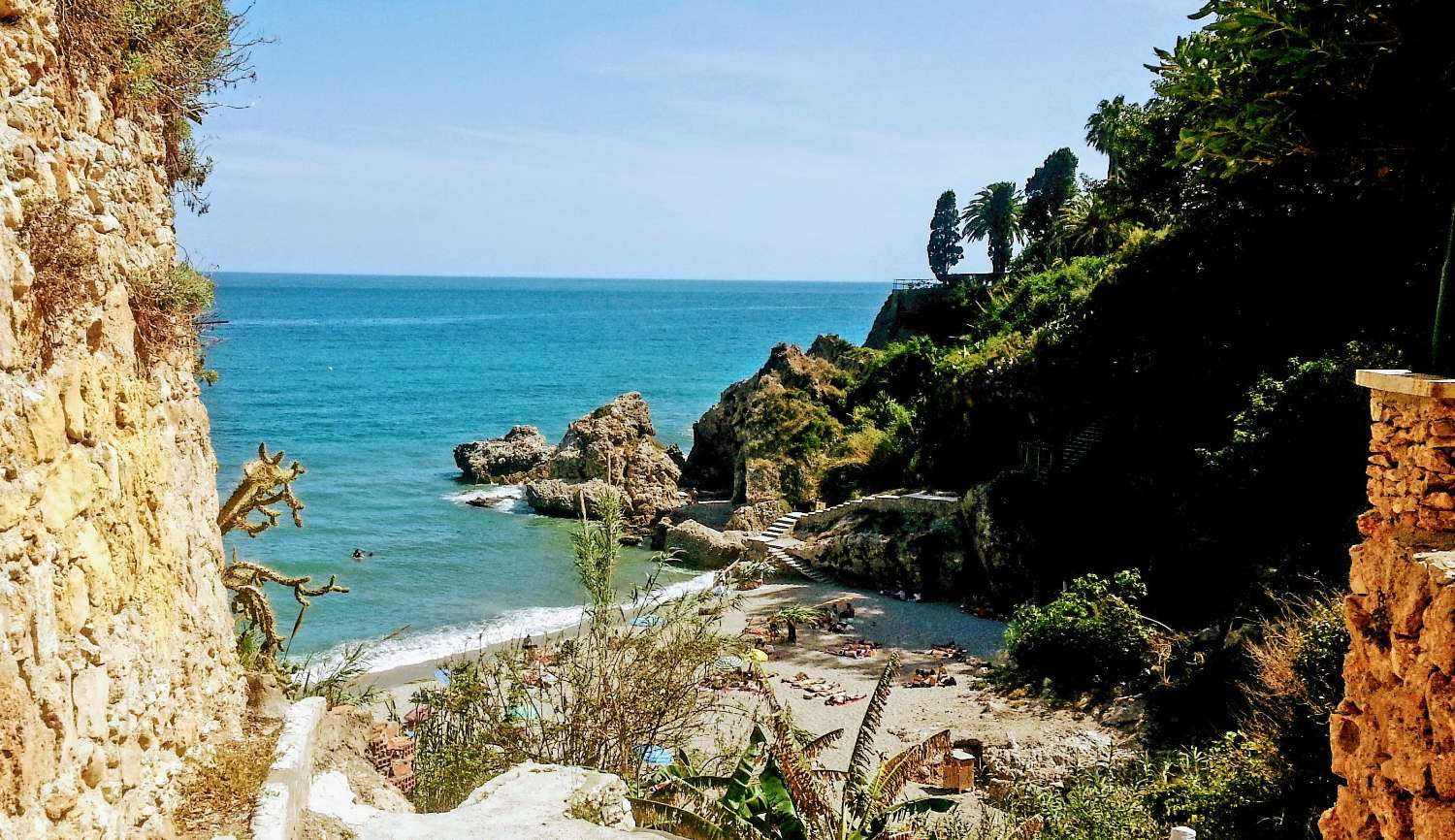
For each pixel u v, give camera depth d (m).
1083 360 38.31
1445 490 6.26
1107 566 33.25
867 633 32.75
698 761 14.08
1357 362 23.16
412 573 39.75
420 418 86.12
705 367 133.50
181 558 7.81
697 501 56.06
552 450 60.38
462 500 54.53
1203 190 33.44
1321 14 11.18
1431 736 5.75
